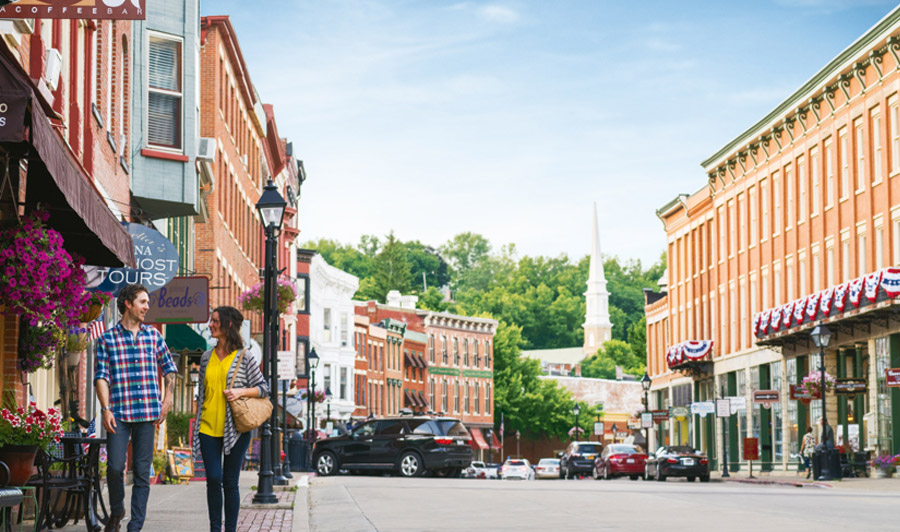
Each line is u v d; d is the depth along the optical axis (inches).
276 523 615.5
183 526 569.6
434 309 6200.8
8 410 473.1
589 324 7509.8
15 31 580.7
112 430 429.4
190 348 1273.4
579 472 2196.1
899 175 1658.5
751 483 1596.9
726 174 2429.9
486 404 4835.1
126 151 1015.0
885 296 1558.8
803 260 2025.1
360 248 7480.3
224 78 1734.7
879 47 1692.9
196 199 1117.1
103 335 437.7
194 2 1121.4
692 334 2687.0
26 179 533.0
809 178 1994.3
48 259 489.1
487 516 693.9
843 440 1780.3
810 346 1930.4
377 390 3927.2
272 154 2509.8
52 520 523.2
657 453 1844.2
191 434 1266.0
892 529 583.8
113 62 954.1
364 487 1099.9
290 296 1777.8
